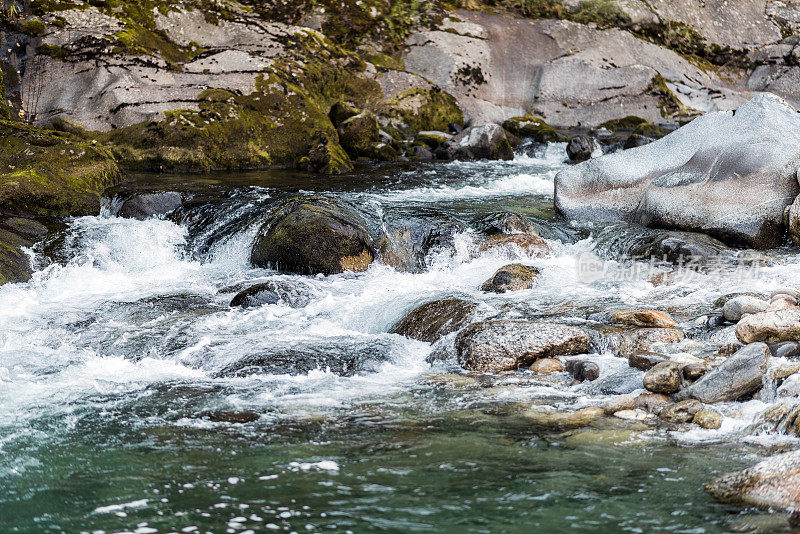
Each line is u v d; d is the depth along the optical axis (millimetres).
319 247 7656
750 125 8273
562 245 8320
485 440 4035
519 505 3320
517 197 10492
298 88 14289
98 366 5504
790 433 3867
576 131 17219
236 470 3738
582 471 3633
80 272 7891
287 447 4008
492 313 6059
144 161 12133
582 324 5734
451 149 14320
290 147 13148
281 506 3363
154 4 14469
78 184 9500
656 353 4965
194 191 10000
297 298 6859
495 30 18656
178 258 8508
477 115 17359
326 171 12367
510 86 18312
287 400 4730
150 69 13391
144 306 6762
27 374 5301
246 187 10430
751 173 7785
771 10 20938
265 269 7879
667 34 19953
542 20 19172
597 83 18094
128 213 9281
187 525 3217
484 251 8016
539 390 4801
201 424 4359
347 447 3988
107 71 13125
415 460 3807
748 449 3799
